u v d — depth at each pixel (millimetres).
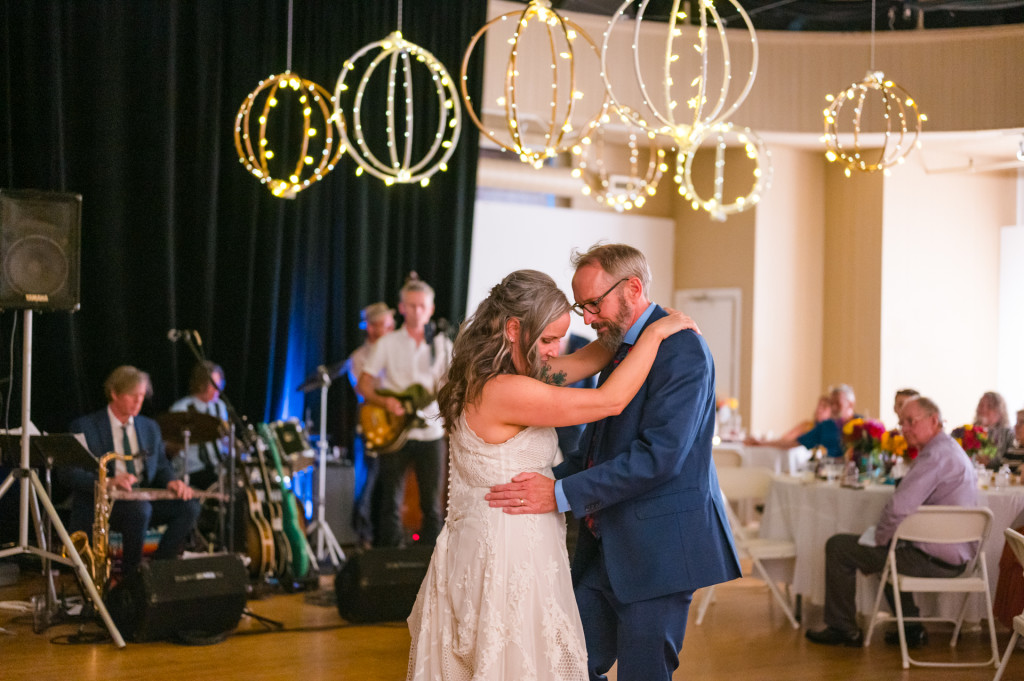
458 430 2541
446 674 2455
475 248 9805
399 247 8500
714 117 4199
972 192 10773
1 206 4742
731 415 9828
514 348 2543
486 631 2391
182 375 7457
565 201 10375
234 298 7629
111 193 7043
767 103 9336
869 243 10477
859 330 10539
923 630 5215
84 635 4918
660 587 2650
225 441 6434
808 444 8547
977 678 4566
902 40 9141
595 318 2789
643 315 2785
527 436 2516
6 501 6254
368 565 5293
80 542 5070
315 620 5453
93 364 7039
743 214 10453
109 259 7039
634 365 2545
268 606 5824
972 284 10766
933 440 5008
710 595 5672
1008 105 8836
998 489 5609
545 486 2494
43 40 6691
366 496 7660
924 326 10547
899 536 4895
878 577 5348
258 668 4465
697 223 10828
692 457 2734
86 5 6969
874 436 5977
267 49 7703
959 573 4969
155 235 7195
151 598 4758
